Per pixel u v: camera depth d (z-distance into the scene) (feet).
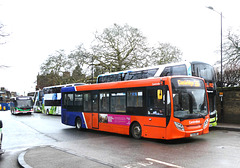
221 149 28.19
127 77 58.23
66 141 37.19
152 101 34.40
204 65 49.11
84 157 24.62
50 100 113.39
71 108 53.52
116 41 118.42
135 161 23.16
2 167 23.17
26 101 127.54
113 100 41.83
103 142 35.24
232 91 56.85
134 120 37.22
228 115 57.52
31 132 49.85
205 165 21.06
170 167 20.71
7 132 50.90
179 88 32.65
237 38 86.12
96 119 45.60
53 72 157.58
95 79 128.77
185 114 32.22
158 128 33.06
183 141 34.76
